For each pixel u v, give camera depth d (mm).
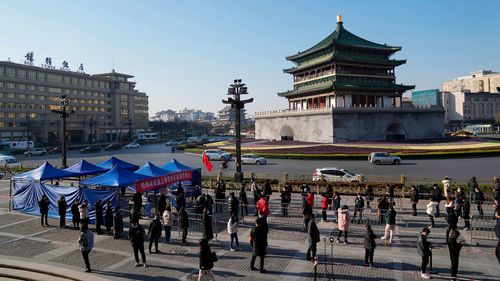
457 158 57125
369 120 81875
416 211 26062
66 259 18031
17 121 115062
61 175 29750
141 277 15703
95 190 25031
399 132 87062
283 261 17484
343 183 33719
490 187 30547
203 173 46750
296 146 73438
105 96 152500
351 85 83625
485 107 195375
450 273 15586
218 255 18375
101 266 17016
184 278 15578
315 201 30234
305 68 94500
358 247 19312
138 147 115250
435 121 89938
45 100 124438
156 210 24703
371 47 88438
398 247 19203
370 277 15414
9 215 27531
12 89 113375
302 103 99438
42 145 116188
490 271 15727
